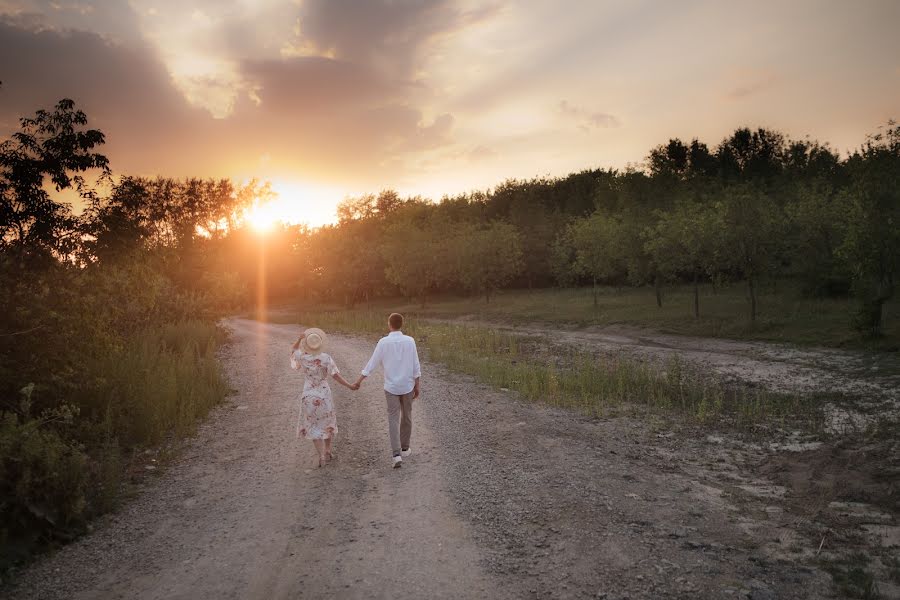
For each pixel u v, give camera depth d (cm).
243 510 559
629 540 461
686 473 650
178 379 1109
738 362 1475
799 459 702
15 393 809
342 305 5466
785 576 398
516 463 675
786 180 4103
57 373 848
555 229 4962
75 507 516
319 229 6372
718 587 383
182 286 2680
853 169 1623
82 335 902
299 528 509
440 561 435
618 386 1150
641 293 3634
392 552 454
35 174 863
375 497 578
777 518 512
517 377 1260
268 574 424
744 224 1989
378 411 978
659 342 1928
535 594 382
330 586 403
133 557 463
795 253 2531
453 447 750
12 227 873
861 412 935
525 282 5291
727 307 2441
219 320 2589
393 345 681
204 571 434
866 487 591
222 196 5162
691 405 1023
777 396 1085
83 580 426
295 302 6069
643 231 2683
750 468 677
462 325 2700
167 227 2952
